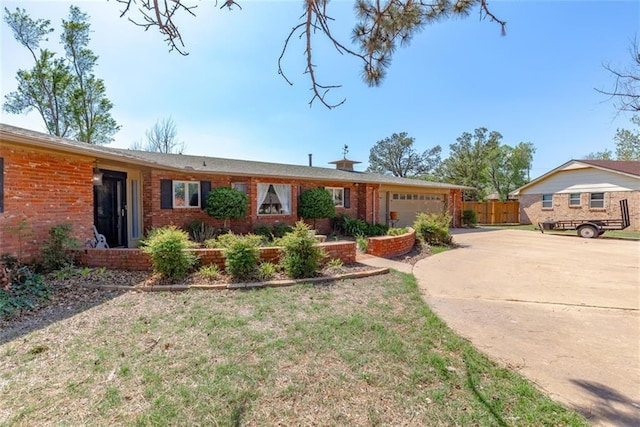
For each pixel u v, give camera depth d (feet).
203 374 8.50
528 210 69.10
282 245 19.16
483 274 21.21
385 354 9.78
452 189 61.16
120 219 29.30
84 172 22.16
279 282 17.16
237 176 36.42
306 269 18.57
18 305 13.24
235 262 17.51
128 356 9.43
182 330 11.26
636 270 22.50
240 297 14.96
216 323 11.87
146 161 24.73
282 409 7.21
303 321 12.20
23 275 15.93
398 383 8.29
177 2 8.16
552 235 47.06
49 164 19.62
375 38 11.22
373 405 7.41
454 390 8.04
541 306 14.76
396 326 11.98
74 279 17.04
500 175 100.68
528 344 10.79
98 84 64.54
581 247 34.32
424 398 7.68
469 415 7.08
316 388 8.00
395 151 125.49
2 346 10.05
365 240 30.37
